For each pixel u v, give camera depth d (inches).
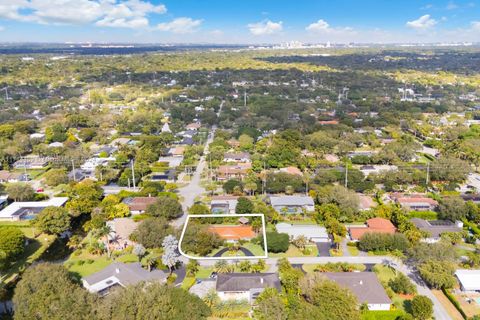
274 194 5940.0
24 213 5275.6
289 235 4475.9
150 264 3949.3
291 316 2979.8
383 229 4643.2
